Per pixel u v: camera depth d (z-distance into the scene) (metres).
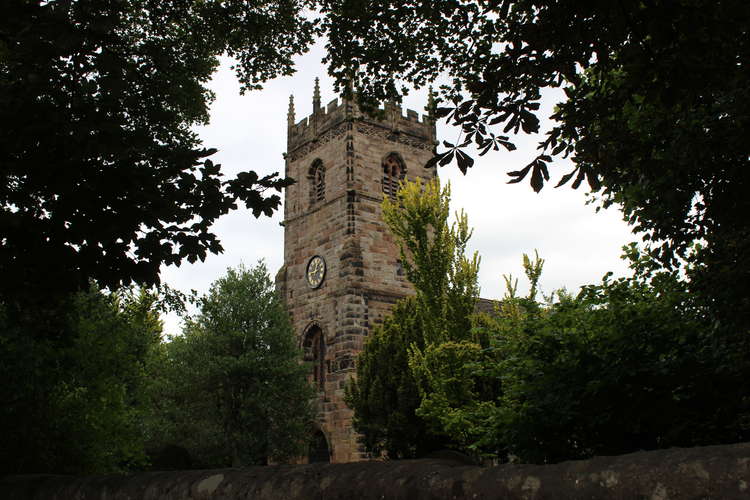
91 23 8.36
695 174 11.69
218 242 11.20
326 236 45.06
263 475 7.20
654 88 8.80
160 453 30.73
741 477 3.73
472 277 24.89
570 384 12.54
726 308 11.31
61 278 10.72
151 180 10.03
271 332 40.03
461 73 14.12
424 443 31.34
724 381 11.66
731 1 8.07
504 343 14.54
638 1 8.26
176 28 18.39
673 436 11.67
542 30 8.77
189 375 38.38
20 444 14.13
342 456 40.19
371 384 33.72
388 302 43.34
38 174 9.77
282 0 17.89
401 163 47.09
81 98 9.37
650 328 12.31
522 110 9.08
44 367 14.89
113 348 18.20
